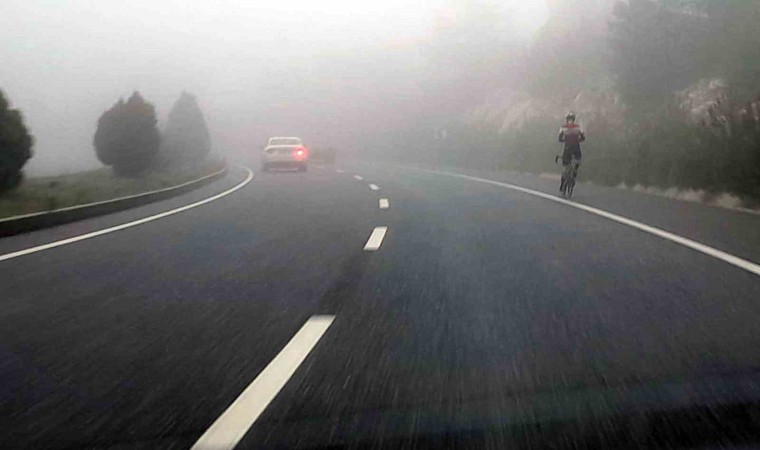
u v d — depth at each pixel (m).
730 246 12.15
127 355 6.59
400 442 4.51
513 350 6.48
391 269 10.63
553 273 10.10
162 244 13.66
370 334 7.12
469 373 5.84
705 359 6.12
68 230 16.41
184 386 5.70
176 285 9.81
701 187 21.41
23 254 12.80
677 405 5.05
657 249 11.98
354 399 5.29
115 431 4.80
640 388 5.42
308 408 5.13
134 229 16.16
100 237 14.90
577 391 5.38
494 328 7.25
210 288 9.56
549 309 8.02
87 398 5.46
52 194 24.48
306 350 6.60
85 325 7.75
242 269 10.91
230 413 5.08
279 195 25.17
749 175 18.48
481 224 15.72
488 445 4.44
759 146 18.09
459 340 6.84
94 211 19.75
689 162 22.05
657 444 4.41
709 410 4.95
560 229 14.67
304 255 12.05
